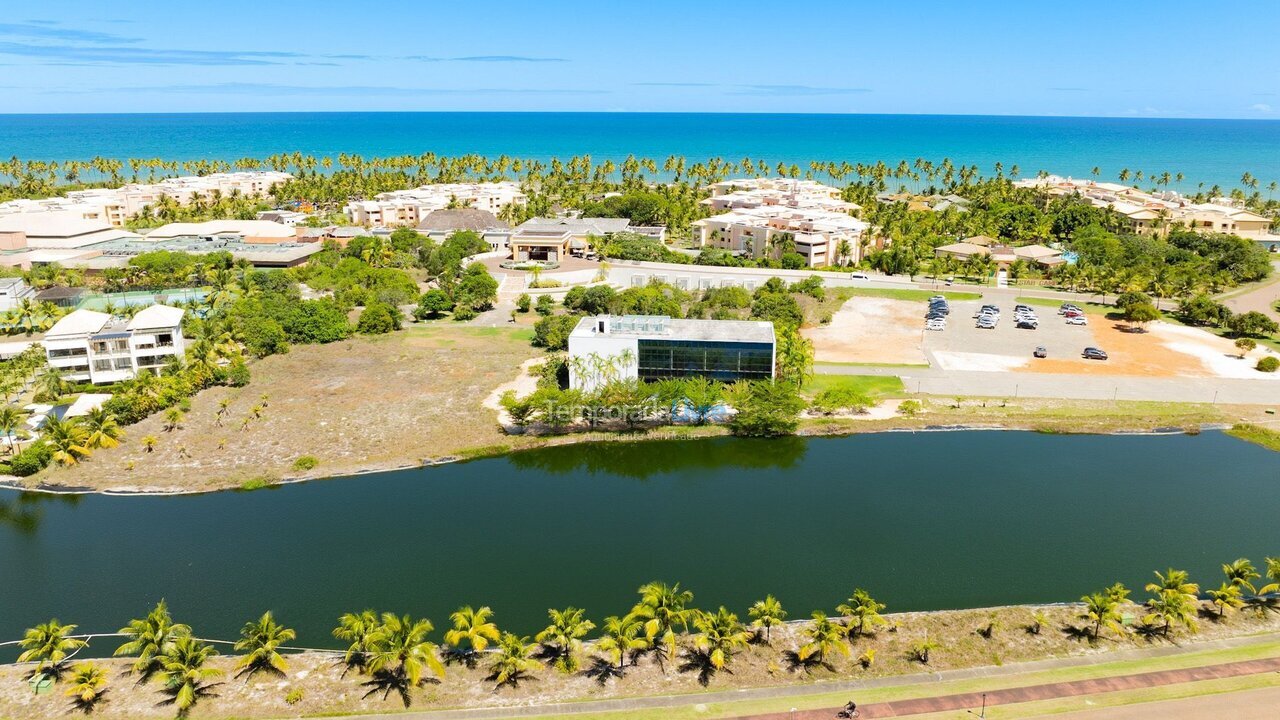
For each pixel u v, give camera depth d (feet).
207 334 514.27
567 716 205.46
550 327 542.16
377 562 288.30
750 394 405.59
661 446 395.14
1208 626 242.37
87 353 452.35
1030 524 315.17
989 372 489.67
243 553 294.87
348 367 500.74
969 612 249.96
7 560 289.94
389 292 640.58
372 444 390.63
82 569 284.00
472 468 373.40
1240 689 210.38
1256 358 514.68
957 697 209.97
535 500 340.39
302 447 385.91
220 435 396.16
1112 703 205.87
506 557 291.99
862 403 422.82
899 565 285.02
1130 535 306.14
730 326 449.89
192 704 211.20
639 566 285.84
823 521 319.06
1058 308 641.81
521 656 216.74
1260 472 361.51
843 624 242.17
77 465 362.33
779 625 243.81
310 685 219.20
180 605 262.26
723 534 309.22
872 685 217.15
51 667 226.79
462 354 525.75
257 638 221.46
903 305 647.97
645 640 224.94
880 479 357.41
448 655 231.71
